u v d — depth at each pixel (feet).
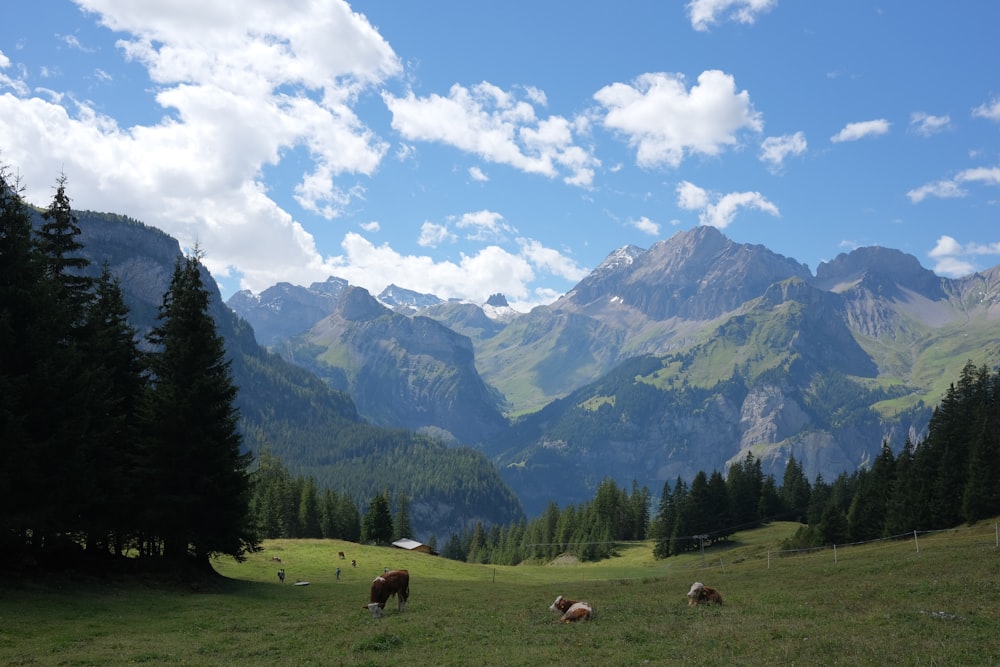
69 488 126.31
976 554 142.92
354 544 354.95
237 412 163.32
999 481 279.69
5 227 124.77
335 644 80.33
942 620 75.66
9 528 116.06
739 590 135.13
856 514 335.26
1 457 114.11
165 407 150.51
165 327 161.48
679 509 490.49
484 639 80.69
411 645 78.33
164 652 78.95
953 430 358.02
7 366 122.11
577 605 95.04
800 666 57.67
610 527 545.03
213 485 151.53
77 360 131.34
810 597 105.91
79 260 156.35
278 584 178.70
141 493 148.97
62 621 98.89
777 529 460.96
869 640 66.23
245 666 69.82
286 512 454.81
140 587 137.90
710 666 59.62
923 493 303.27
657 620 89.04
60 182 155.63
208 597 134.92
